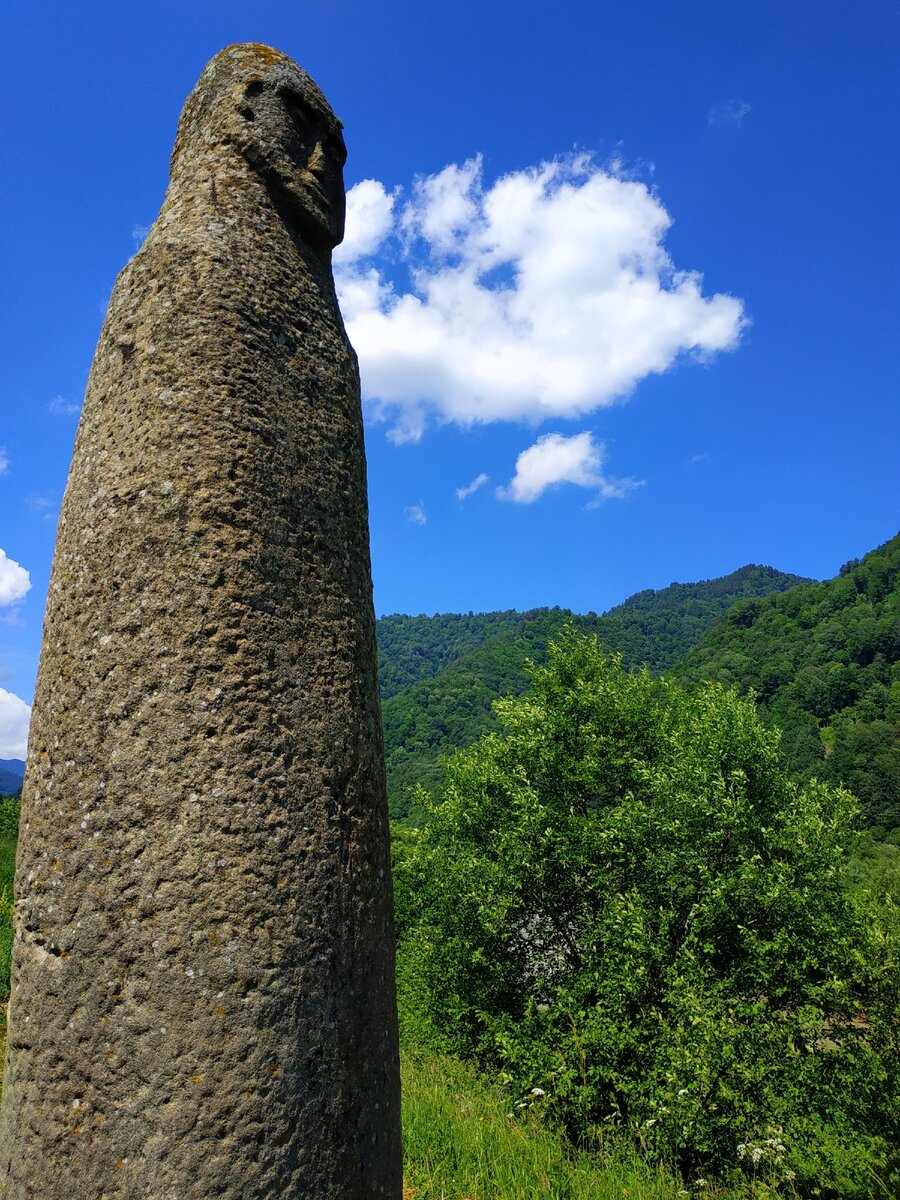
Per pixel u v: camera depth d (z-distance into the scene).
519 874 10.18
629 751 11.12
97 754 2.00
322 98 2.81
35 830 2.08
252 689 2.05
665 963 8.68
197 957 1.84
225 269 2.37
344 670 2.29
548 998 9.74
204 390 2.23
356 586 2.45
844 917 8.48
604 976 9.06
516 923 10.42
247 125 2.57
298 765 2.08
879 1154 6.75
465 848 11.00
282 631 2.16
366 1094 2.03
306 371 2.47
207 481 2.15
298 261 2.59
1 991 6.84
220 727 1.99
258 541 2.18
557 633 12.54
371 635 2.51
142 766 1.96
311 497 2.36
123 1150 1.75
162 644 2.04
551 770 11.30
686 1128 7.13
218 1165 1.74
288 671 2.14
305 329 2.52
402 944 12.30
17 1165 1.86
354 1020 2.04
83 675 2.09
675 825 9.14
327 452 2.46
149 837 1.91
